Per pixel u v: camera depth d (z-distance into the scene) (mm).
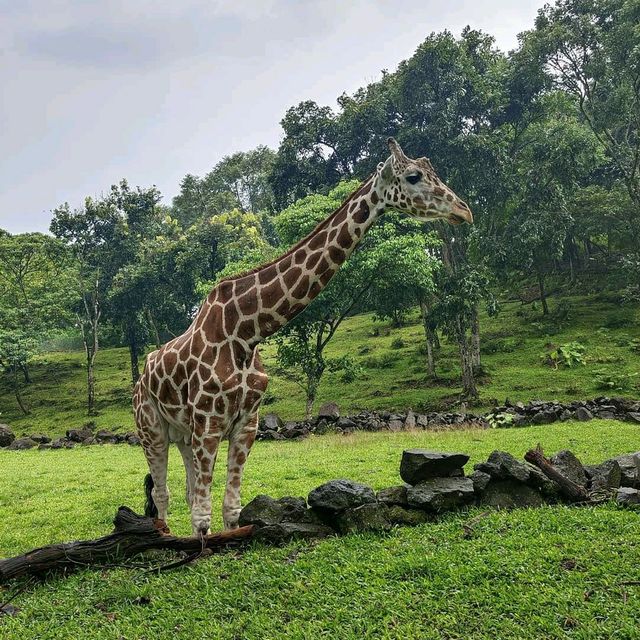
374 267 21484
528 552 5582
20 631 5035
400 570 5430
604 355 29031
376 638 4473
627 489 7125
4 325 37312
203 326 6918
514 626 4449
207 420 6582
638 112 29469
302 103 31719
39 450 20656
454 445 14117
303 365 24344
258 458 14414
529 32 29141
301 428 19828
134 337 41656
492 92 27531
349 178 31516
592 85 30688
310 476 11430
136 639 4797
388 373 32625
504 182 27719
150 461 7633
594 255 43562
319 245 7184
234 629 4797
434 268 23828
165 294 40406
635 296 34344
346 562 5711
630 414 17656
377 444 15250
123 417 32281
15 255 39062
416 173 6914
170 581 5742
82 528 8758
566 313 35719
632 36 26875
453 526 6457
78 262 42062
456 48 26391
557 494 7234
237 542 6453
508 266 30766
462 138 26094
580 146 28125
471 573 5227
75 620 5195
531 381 27359
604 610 4543
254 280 7082
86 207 42375
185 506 9680
